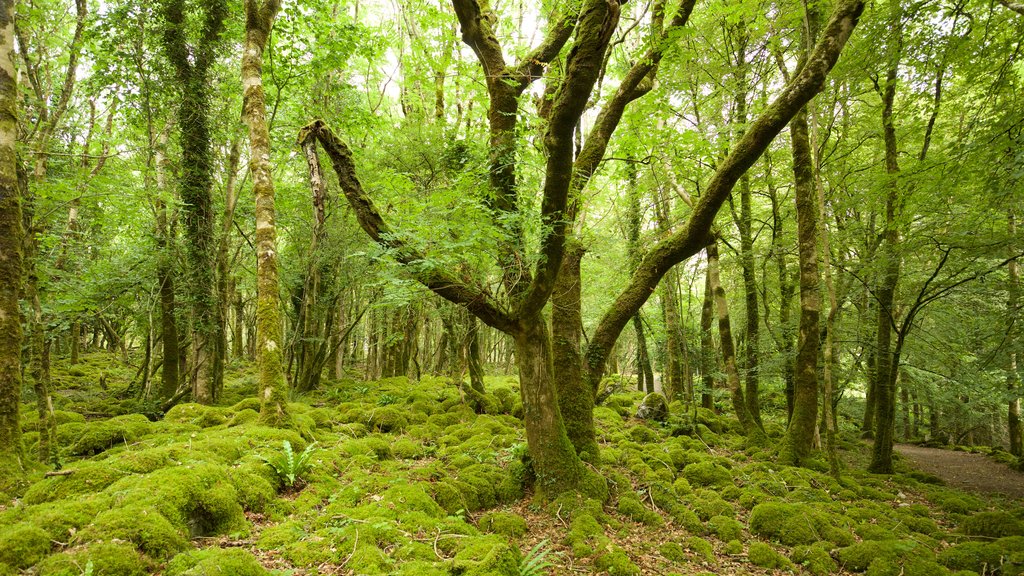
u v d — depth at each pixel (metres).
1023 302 7.15
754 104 10.00
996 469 10.88
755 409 11.15
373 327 16.59
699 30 9.60
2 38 4.36
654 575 4.39
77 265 10.12
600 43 4.11
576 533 4.90
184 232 10.27
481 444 7.50
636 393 16.20
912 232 7.97
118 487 4.03
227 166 11.85
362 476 5.63
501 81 6.38
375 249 5.04
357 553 3.72
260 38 7.88
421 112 11.47
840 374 10.80
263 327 7.18
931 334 10.18
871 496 7.18
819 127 9.61
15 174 4.44
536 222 4.89
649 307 19.20
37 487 4.03
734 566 4.81
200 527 4.00
